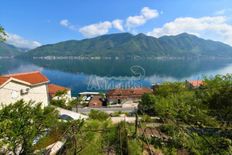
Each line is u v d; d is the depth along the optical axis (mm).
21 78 36125
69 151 18375
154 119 38906
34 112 20516
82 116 42312
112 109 83750
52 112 22531
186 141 22391
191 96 43281
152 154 16000
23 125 18641
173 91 67875
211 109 31359
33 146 20156
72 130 20391
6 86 32125
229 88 30266
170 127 26703
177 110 35156
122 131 22438
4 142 17359
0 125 17047
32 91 36969
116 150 19156
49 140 21766
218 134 24578
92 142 20422
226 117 29250
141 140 22062
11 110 19266
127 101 97750
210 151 20578
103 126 26375
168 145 22359
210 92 32469
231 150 20359
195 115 30969
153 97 60000
